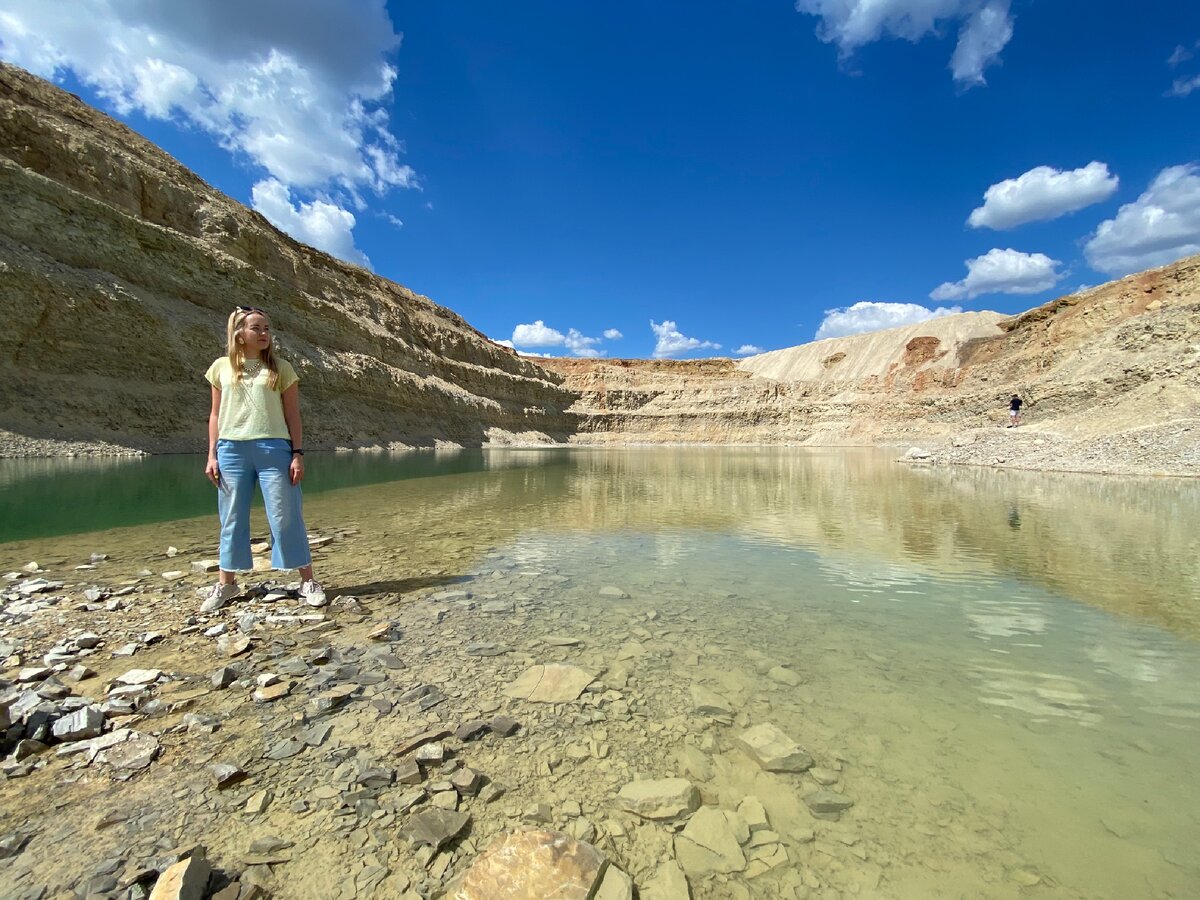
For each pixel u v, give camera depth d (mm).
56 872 1843
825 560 6609
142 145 29078
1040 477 17547
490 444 46844
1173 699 3193
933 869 1929
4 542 6984
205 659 3605
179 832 2055
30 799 2219
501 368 61250
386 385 36750
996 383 48812
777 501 12086
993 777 2455
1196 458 16734
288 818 2141
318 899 1769
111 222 22062
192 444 21250
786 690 3273
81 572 5613
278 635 4051
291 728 2779
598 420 67000
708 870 1921
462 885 1794
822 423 60906
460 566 6176
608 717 2936
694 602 4969
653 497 12773
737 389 71375
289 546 4773
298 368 29703
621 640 4035
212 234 29266
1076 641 4078
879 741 2734
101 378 19812
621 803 2262
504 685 3291
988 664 3666
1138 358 29594
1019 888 1836
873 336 73062
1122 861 1958
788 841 2068
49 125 22641
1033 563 6449
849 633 4219
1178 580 5707
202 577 5500
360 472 18312
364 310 41844
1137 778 2453
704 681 3377
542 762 2533
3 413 16844
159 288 23844
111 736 2654
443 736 2715
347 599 4879
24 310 17906
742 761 2559
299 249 38531
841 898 1802
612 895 1801
